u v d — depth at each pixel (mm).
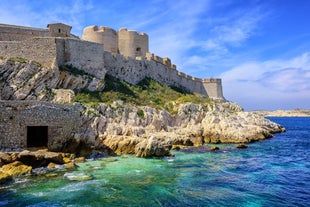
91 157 27219
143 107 39094
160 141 31172
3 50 37219
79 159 25562
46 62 37094
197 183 19812
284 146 39750
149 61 57281
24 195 16641
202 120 45688
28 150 24828
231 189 18578
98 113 32844
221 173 22812
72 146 27828
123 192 17562
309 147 38875
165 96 51406
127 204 15664
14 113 24828
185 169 23906
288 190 18516
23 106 25312
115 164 24906
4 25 46938
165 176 21406
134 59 53250
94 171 22234
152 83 54844
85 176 20703
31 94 33062
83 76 39188
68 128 28047
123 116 35469
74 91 37594
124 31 58375
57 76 35969
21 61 34812
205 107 48375
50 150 26438
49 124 26594
